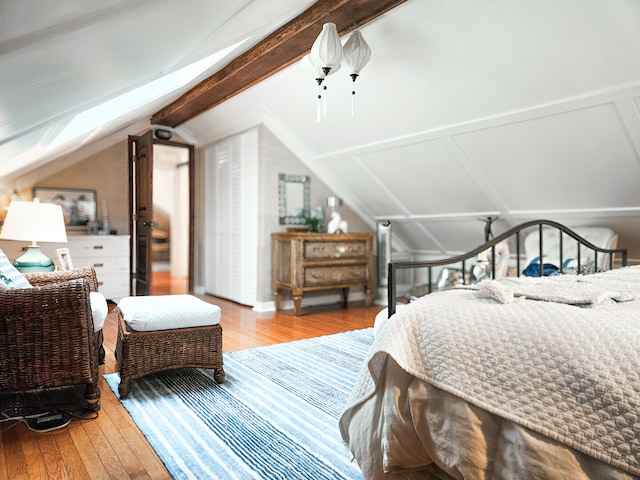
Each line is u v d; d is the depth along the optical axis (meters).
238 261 5.33
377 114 3.90
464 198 4.36
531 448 1.09
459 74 3.09
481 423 1.20
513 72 2.88
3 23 0.73
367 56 2.86
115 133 5.66
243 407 2.18
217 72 3.85
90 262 5.20
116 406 2.19
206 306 2.58
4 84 1.12
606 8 2.26
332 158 4.89
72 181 5.55
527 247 4.09
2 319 1.87
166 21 1.17
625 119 2.81
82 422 2.01
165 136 5.86
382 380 1.43
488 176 3.93
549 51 2.63
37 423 1.96
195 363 2.48
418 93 3.44
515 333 1.24
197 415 2.08
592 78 2.68
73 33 0.92
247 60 3.37
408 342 1.39
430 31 2.86
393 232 5.72
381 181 4.82
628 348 1.07
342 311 4.84
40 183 5.37
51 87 1.38
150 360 2.37
